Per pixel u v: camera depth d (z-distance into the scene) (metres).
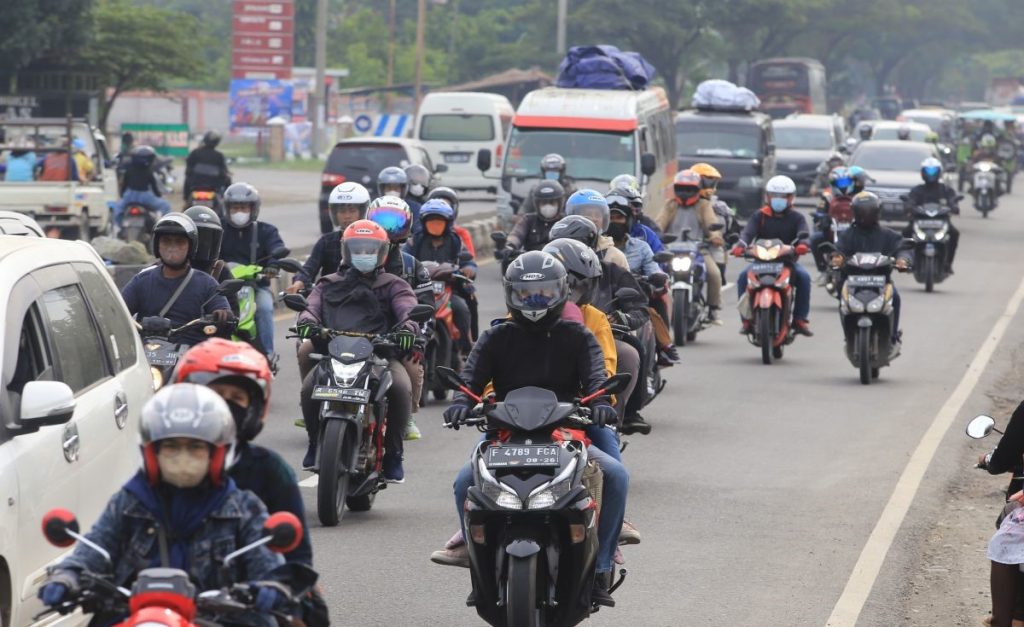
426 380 45.81
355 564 28.06
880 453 39.56
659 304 41.34
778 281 55.97
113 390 23.70
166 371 31.94
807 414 45.56
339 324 31.83
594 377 22.33
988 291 82.88
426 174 53.56
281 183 171.00
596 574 22.50
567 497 20.73
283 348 58.09
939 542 30.55
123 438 23.72
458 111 135.50
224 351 15.70
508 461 20.94
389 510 32.66
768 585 27.02
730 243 62.88
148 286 33.66
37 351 21.61
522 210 55.97
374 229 31.94
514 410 21.55
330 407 30.83
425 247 47.12
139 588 13.64
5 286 21.17
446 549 23.00
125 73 162.75
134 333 26.06
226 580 14.62
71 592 14.02
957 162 184.12
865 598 26.22
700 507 33.16
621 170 86.06
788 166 149.12
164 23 163.88
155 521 14.51
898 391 50.16
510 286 22.19
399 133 191.25
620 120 86.69
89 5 141.25
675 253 59.72
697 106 125.12
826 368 55.56
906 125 159.12
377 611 25.16
